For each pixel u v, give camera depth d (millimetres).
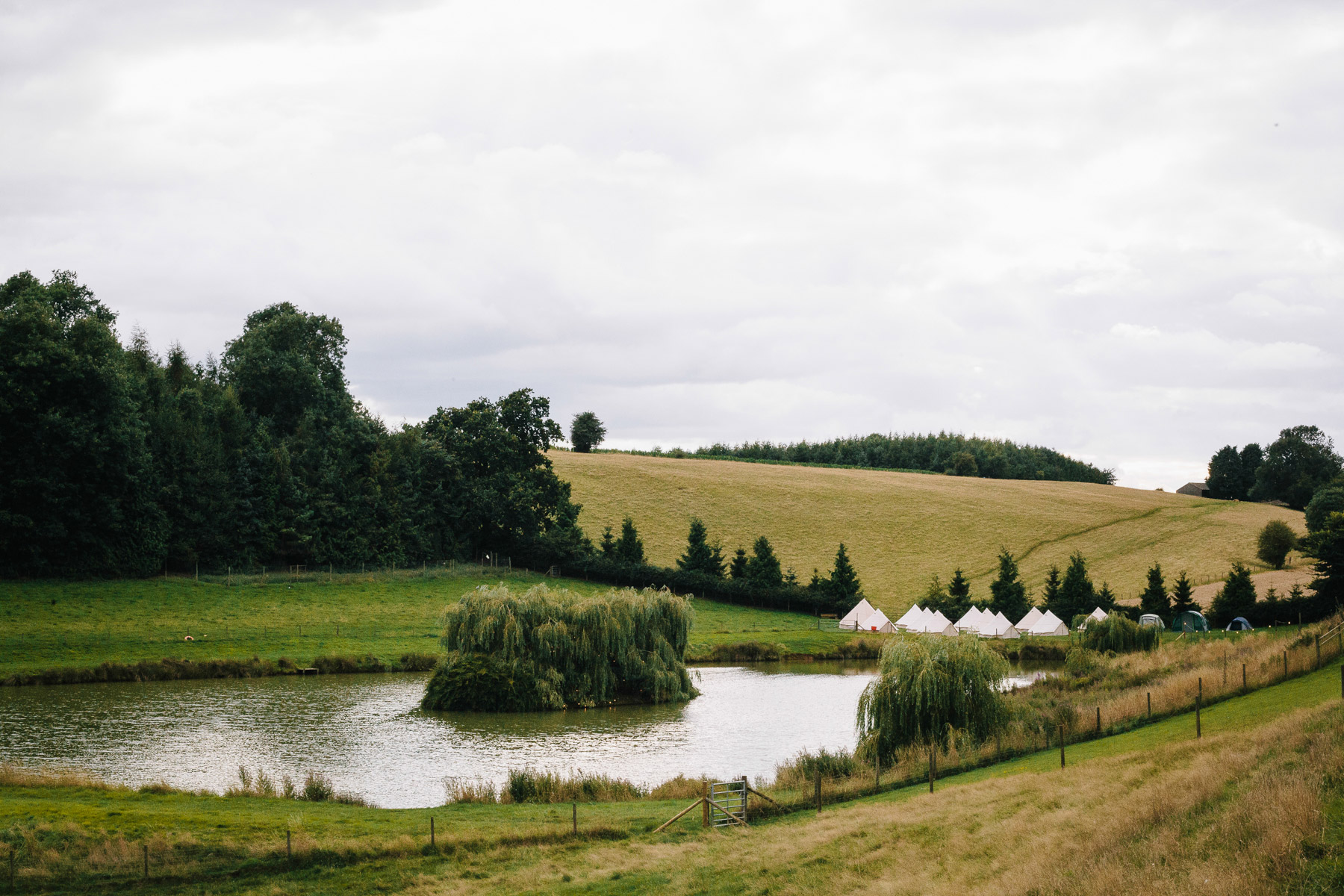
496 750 44000
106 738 43250
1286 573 106938
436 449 109250
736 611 102250
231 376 112062
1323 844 15062
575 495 138250
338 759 41094
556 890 22172
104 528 79000
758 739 47562
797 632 92000
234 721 48531
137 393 88562
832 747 45531
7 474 73688
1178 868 15984
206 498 87125
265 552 92375
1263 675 38031
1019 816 21984
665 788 34062
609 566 106438
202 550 87688
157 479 84250
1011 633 90500
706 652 81750
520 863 24359
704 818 27734
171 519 85250
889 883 19406
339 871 23906
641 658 61688
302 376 107500
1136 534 132000
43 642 62781
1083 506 147375
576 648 59031
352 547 97375
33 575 75625
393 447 107625
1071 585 97500
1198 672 42438
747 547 126375
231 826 26953
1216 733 28891
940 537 131625
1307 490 165625
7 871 22734
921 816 24000
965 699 36406
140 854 24203
